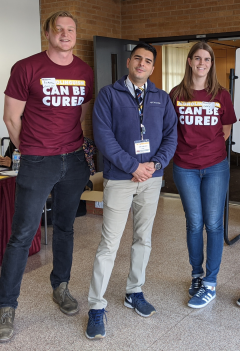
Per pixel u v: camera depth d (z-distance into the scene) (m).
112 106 2.49
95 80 5.95
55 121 2.52
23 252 2.62
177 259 3.79
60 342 2.50
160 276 3.41
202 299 2.89
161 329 2.62
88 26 6.20
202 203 2.88
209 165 2.79
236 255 3.87
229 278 3.36
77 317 2.79
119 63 6.20
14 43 5.99
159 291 3.14
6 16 5.84
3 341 2.50
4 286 2.60
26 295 3.11
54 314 2.83
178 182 2.86
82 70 2.57
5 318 2.58
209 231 2.90
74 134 2.65
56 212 2.84
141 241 2.74
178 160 2.85
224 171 2.83
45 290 3.20
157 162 2.51
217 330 2.61
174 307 2.90
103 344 2.47
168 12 6.29
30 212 2.56
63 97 2.49
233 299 3.01
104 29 6.50
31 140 2.54
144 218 2.67
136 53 2.44
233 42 6.05
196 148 2.78
